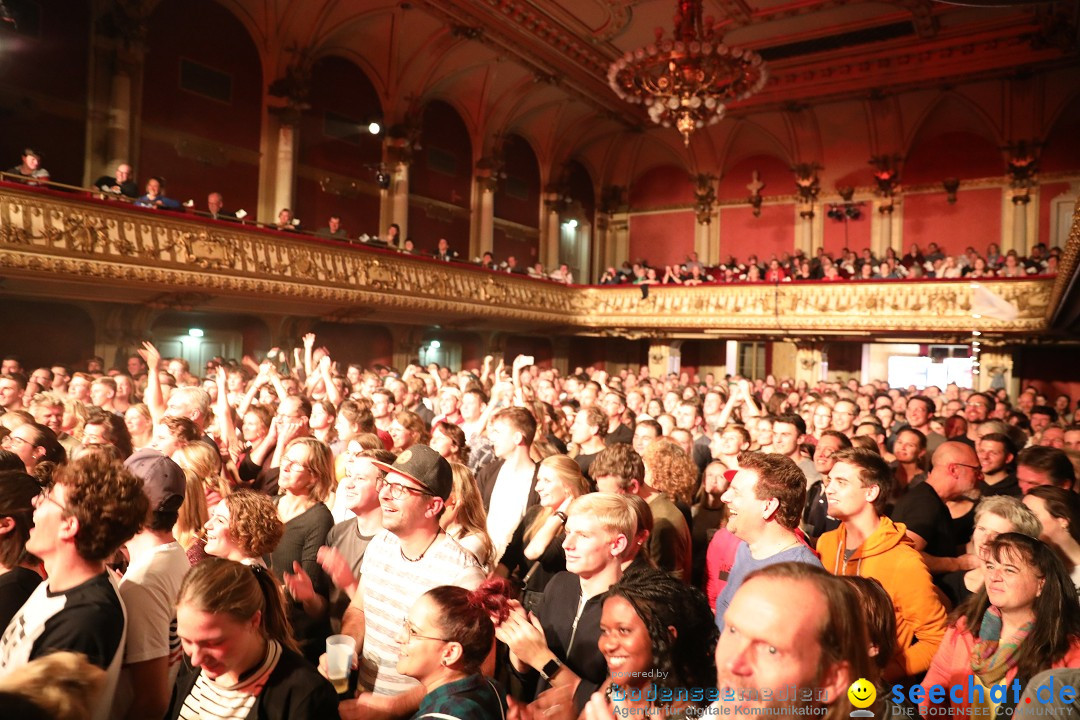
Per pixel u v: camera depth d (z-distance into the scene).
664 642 2.23
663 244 28.02
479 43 19.27
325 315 17.72
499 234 24.66
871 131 23.61
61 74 13.68
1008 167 21.66
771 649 1.50
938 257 20.89
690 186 27.55
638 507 3.22
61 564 2.40
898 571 3.16
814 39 20.44
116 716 2.50
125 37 14.34
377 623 3.03
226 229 13.60
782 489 3.11
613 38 20.23
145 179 14.98
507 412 4.87
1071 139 20.94
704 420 9.71
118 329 14.52
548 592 3.13
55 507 2.38
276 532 3.23
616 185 28.70
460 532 3.86
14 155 13.05
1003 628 2.58
